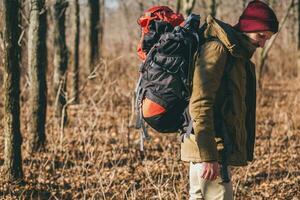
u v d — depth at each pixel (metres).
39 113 7.45
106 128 7.97
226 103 3.14
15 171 5.96
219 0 18.20
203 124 3.02
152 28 3.35
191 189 3.43
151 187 5.68
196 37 3.13
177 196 5.16
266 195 5.68
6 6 5.64
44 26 7.48
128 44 19.78
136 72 13.84
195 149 3.22
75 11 11.73
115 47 20.30
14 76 5.84
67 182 6.02
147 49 3.35
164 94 3.17
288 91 14.85
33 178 6.14
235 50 3.08
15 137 5.94
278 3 18.44
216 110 3.15
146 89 3.23
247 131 3.30
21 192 5.66
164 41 3.14
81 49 20.27
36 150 7.42
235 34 3.15
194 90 3.06
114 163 6.76
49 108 10.79
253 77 3.25
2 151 7.24
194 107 3.04
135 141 7.91
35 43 7.44
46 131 8.65
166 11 3.43
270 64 20.05
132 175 6.22
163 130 3.29
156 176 6.13
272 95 13.92
